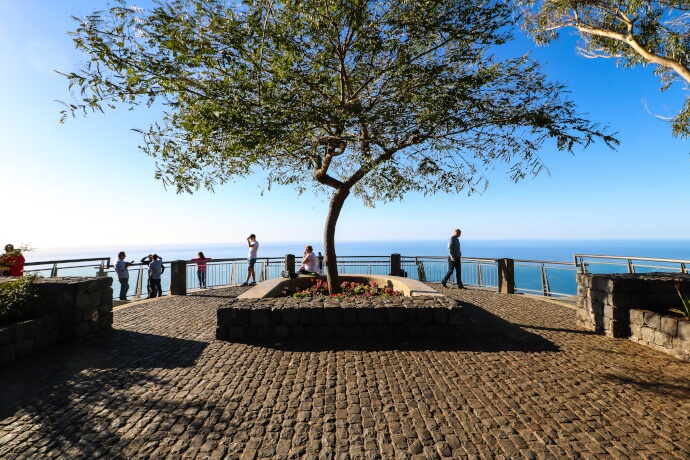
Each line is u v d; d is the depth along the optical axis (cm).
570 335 647
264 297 749
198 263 1305
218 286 1375
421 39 650
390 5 595
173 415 350
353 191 1096
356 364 497
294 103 556
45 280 638
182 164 650
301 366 489
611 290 638
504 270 1148
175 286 1160
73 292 603
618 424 334
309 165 680
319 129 747
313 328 623
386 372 467
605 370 473
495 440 308
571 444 301
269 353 545
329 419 343
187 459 281
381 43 594
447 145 797
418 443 302
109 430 322
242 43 487
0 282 591
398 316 626
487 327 701
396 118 626
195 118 540
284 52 550
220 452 289
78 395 394
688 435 316
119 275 1122
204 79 554
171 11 475
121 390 407
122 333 662
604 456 285
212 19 492
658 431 322
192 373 461
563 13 1230
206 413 354
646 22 1110
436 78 629
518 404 376
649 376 452
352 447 297
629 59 1237
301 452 290
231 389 411
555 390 411
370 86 738
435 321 626
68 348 570
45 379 439
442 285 1325
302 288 1059
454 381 437
